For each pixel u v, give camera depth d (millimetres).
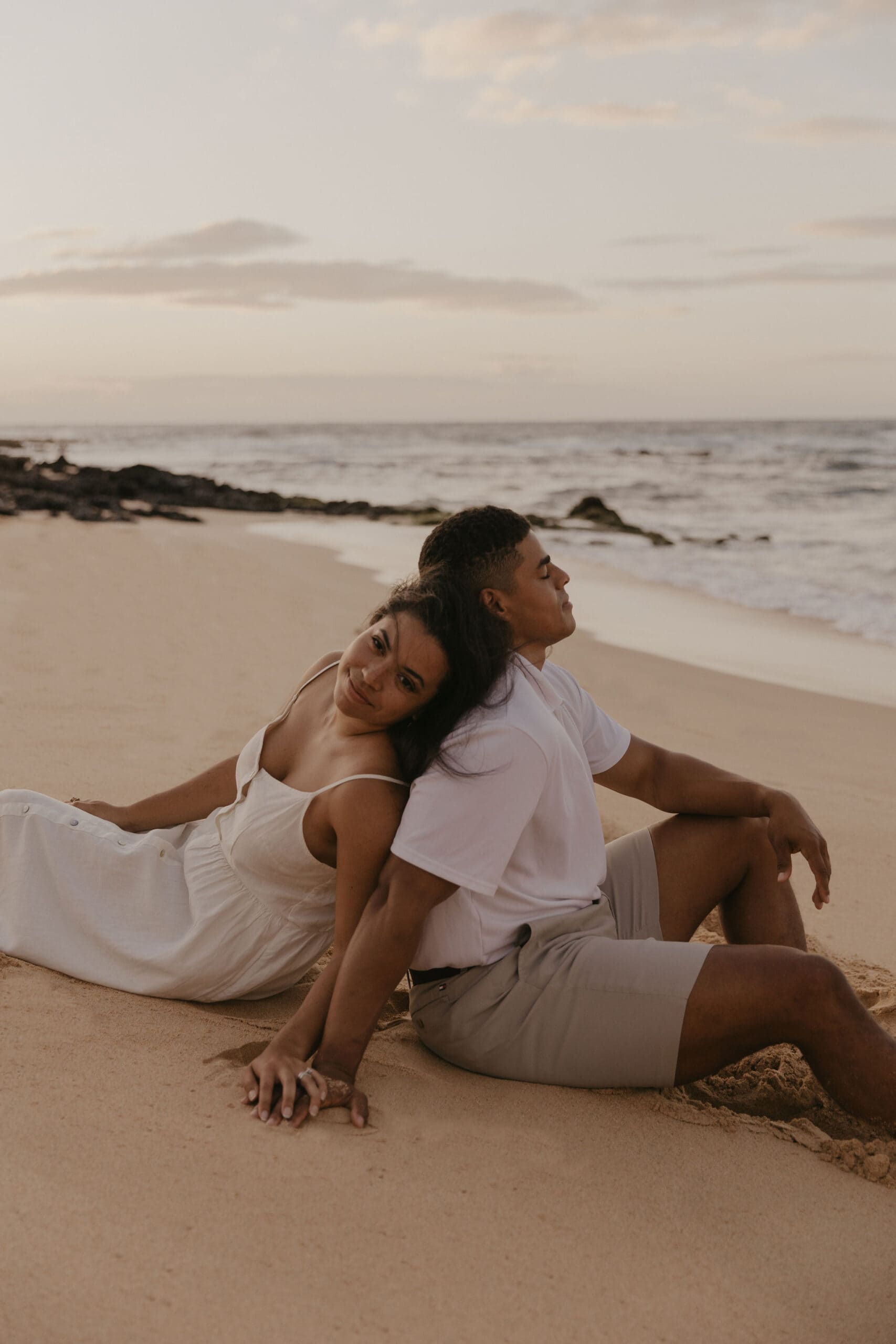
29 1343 1585
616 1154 2295
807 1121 2523
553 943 2537
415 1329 1731
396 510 24000
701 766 2986
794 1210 2186
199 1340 1643
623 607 11750
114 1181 1961
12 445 85125
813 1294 1950
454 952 2525
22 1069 2279
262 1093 2262
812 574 14617
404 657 2398
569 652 8852
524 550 2688
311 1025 2389
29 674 6289
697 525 22906
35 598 8898
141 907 2838
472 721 2422
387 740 2537
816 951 3646
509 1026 2510
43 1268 1726
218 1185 1998
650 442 73250
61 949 2814
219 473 44344
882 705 7414
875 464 44125
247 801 2725
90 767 4609
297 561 13703
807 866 4457
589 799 2697
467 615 2459
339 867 2480
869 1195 2264
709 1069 2461
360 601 10328
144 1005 2699
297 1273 1811
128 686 6234
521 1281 1874
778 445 62344
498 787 2377
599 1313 1827
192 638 7867
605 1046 2453
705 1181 2242
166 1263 1782
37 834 2867
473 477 40906
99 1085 2266
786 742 6344
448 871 2361
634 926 2852
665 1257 1991
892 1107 2348
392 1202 2027
